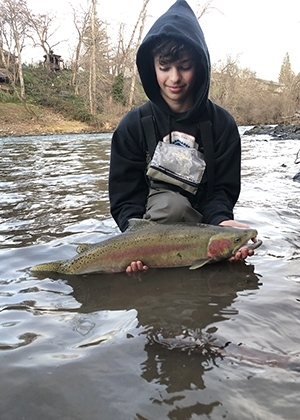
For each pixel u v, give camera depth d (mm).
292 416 1267
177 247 2775
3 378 1499
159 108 3232
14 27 34500
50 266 2785
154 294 2314
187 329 1838
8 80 37125
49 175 7141
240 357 1594
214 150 3270
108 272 2762
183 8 3125
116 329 1875
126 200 3398
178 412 1293
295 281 2412
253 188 5621
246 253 2750
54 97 36594
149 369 1527
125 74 44125
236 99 54719
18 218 4137
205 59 2930
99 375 1497
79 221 3979
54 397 1388
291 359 1575
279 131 26375
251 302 2121
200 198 3387
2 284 2551
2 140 20891
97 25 40688
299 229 3543
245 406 1312
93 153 11930
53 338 1807
